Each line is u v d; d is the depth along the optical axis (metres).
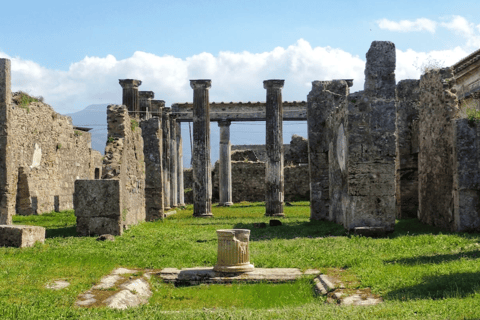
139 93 36.34
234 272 12.09
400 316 7.71
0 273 10.91
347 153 18.80
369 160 18.58
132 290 10.39
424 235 16.88
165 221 26.06
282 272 12.12
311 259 13.32
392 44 18.89
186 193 51.53
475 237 16.05
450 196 18.69
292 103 41.59
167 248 15.33
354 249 14.45
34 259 12.91
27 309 8.41
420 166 21.83
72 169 36.88
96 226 18.20
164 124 38.50
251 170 52.53
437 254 13.30
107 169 19.11
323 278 11.15
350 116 18.72
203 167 31.12
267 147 30.94
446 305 8.10
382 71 18.80
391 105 18.70
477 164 17.89
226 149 41.78
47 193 31.75
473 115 18.20
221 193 41.88
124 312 8.73
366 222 18.38
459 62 27.66
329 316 7.98
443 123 19.39
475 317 7.41
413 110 24.03
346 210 19.20
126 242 16.48
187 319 8.30
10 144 20.34
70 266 12.22
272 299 10.23
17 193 28.39
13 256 13.29
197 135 31.56
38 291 9.75
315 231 19.81
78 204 18.27
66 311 8.48
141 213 24.64
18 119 28.11
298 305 9.55
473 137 18.05
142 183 24.92
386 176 18.52
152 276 11.94
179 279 11.96
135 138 23.50
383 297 9.30
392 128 18.64
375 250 14.23
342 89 25.09
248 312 8.73
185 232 20.14
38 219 25.34
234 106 41.47
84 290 10.16
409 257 12.86
